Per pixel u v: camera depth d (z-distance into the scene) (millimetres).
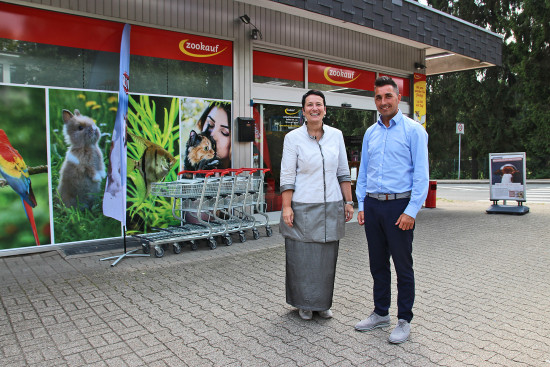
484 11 22500
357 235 7043
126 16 6246
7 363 2781
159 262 5312
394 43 10305
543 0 20062
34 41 5637
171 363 2771
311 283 3445
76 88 5961
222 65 7391
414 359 2811
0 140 5441
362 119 10195
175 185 5820
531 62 20641
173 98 6840
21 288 4320
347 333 3240
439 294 4074
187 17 6848
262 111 8102
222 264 5227
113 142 5324
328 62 9148
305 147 3463
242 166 7672
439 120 24891
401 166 3152
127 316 3584
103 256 5559
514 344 3014
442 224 8070
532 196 14164
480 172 24719
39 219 5742
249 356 2867
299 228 3451
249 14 7574
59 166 5863
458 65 11773
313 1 6672
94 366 2734
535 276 4645
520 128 22031
